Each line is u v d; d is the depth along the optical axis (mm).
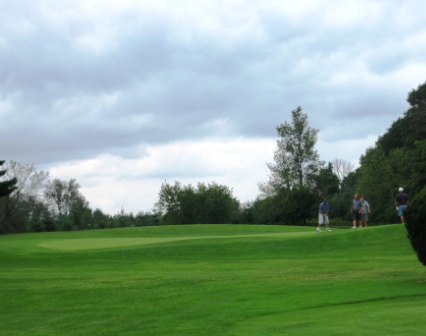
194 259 29422
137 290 17250
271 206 83562
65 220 88688
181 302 15164
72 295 16906
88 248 33969
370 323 11234
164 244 32312
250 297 15234
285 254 29625
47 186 104562
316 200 83188
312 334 10656
